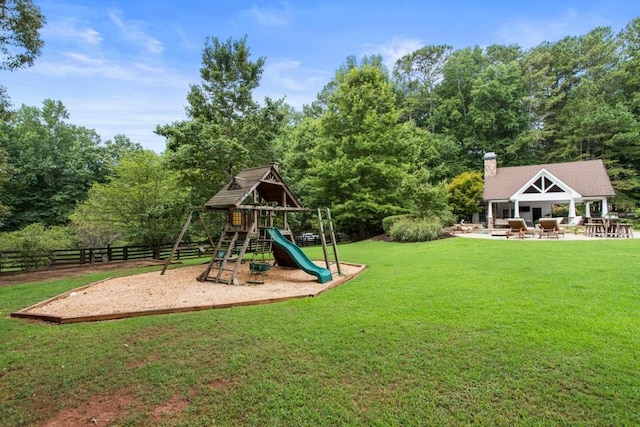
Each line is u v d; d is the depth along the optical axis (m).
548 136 34.31
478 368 3.31
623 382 2.97
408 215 19.56
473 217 30.61
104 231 19.03
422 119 43.66
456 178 28.41
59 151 33.38
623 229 14.70
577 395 2.83
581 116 31.56
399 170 20.61
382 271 8.82
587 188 23.64
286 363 3.58
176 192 17.23
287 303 5.96
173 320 5.16
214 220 18.19
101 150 35.06
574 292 5.68
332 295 6.42
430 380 3.14
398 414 2.69
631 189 28.12
